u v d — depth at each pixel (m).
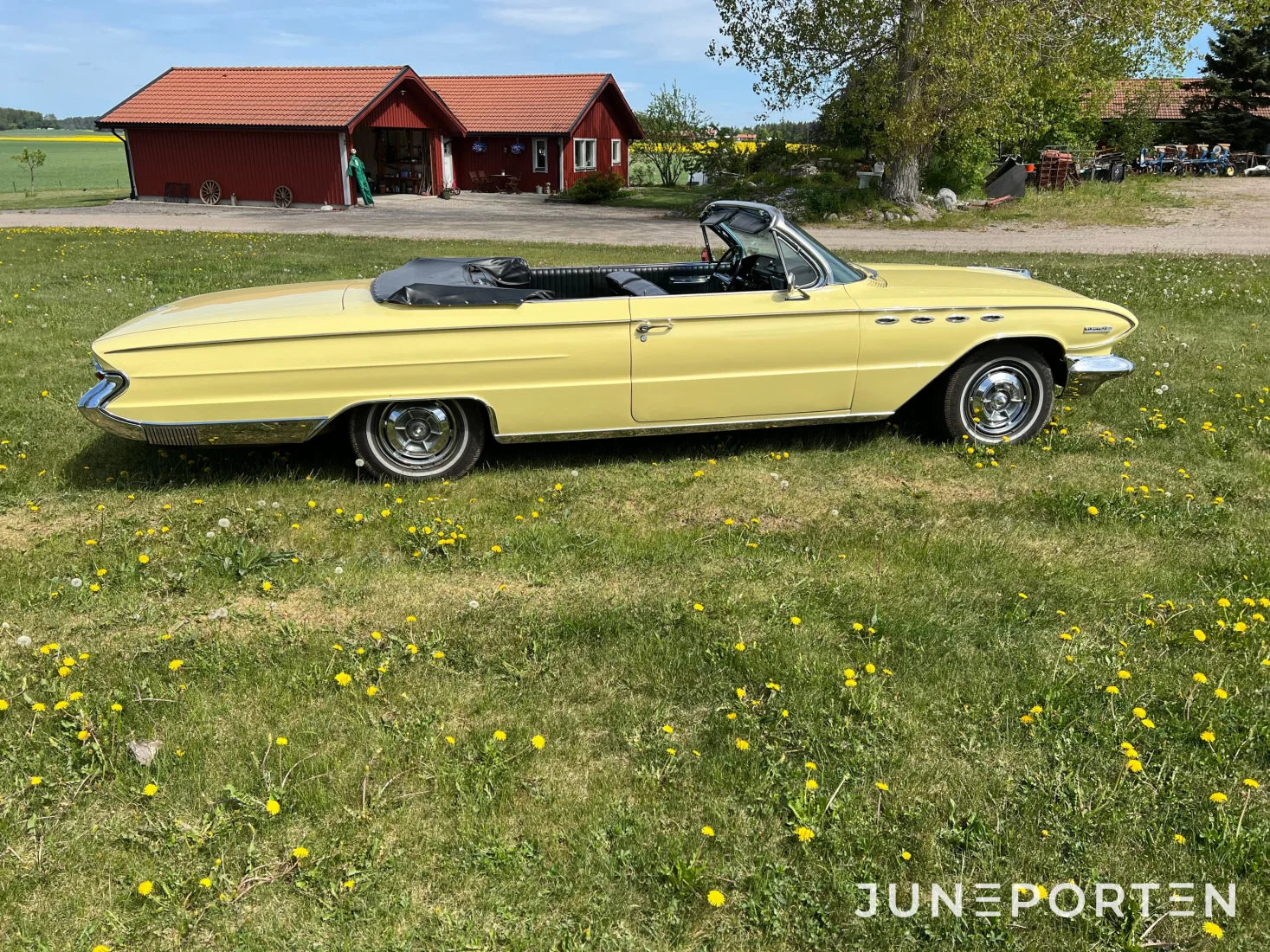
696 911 2.50
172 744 3.09
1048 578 4.19
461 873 2.61
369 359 5.05
